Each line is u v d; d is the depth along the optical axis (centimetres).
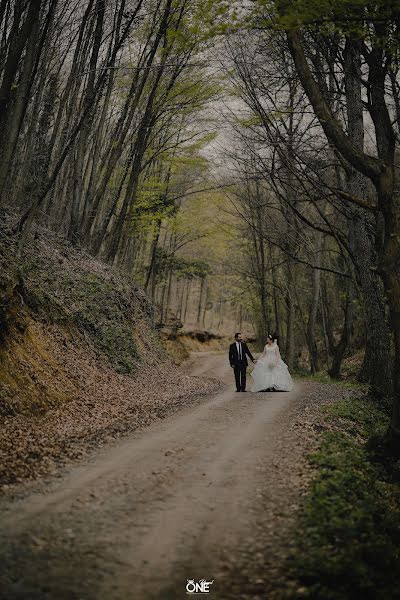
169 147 2373
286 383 1716
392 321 859
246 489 637
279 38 1367
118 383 1580
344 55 1398
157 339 2619
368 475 747
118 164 2819
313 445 844
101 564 435
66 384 1263
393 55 904
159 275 3909
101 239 2280
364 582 418
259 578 421
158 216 2531
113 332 1883
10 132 1242
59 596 380
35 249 1825
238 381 1759
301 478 671
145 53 2080
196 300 8156
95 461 765
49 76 2106
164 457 789
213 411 1235
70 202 2497
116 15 1828
